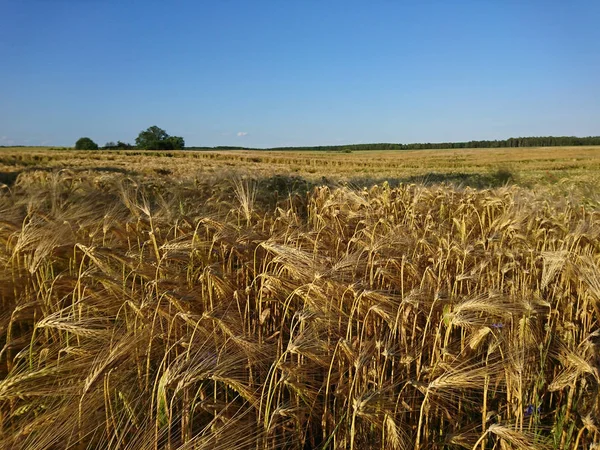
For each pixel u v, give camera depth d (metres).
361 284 3.13
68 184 9.05
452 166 49.97
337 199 7.30
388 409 2.38
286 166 44.09
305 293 3.08
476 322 2.61
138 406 2.59
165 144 102.62
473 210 7.12
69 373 2.54
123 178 9.40
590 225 4.87
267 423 2.38
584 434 2.69
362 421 2.67
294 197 8.32
